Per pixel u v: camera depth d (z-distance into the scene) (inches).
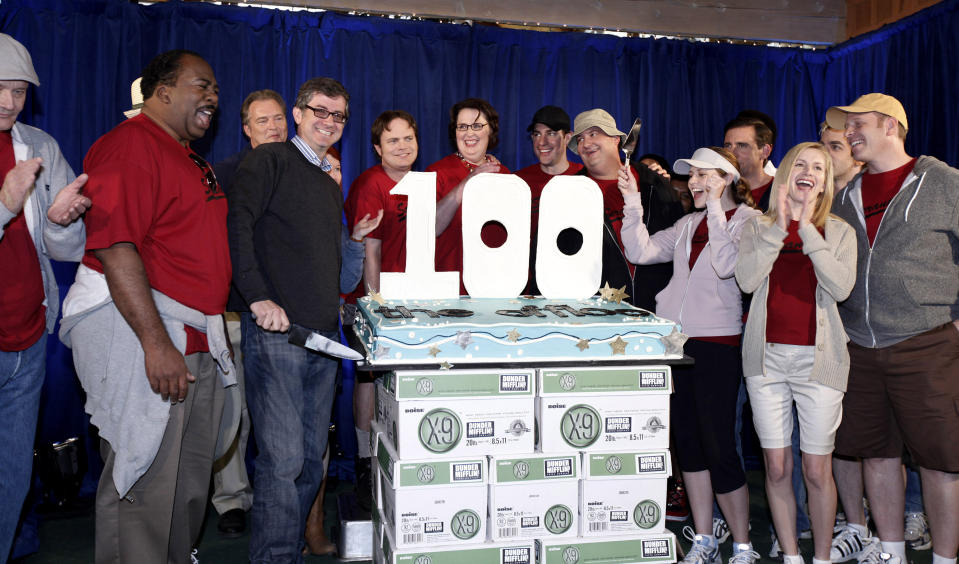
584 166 135.2
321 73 168.2
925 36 162.9
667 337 89.7
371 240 132.6
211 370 94.8
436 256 134.9
